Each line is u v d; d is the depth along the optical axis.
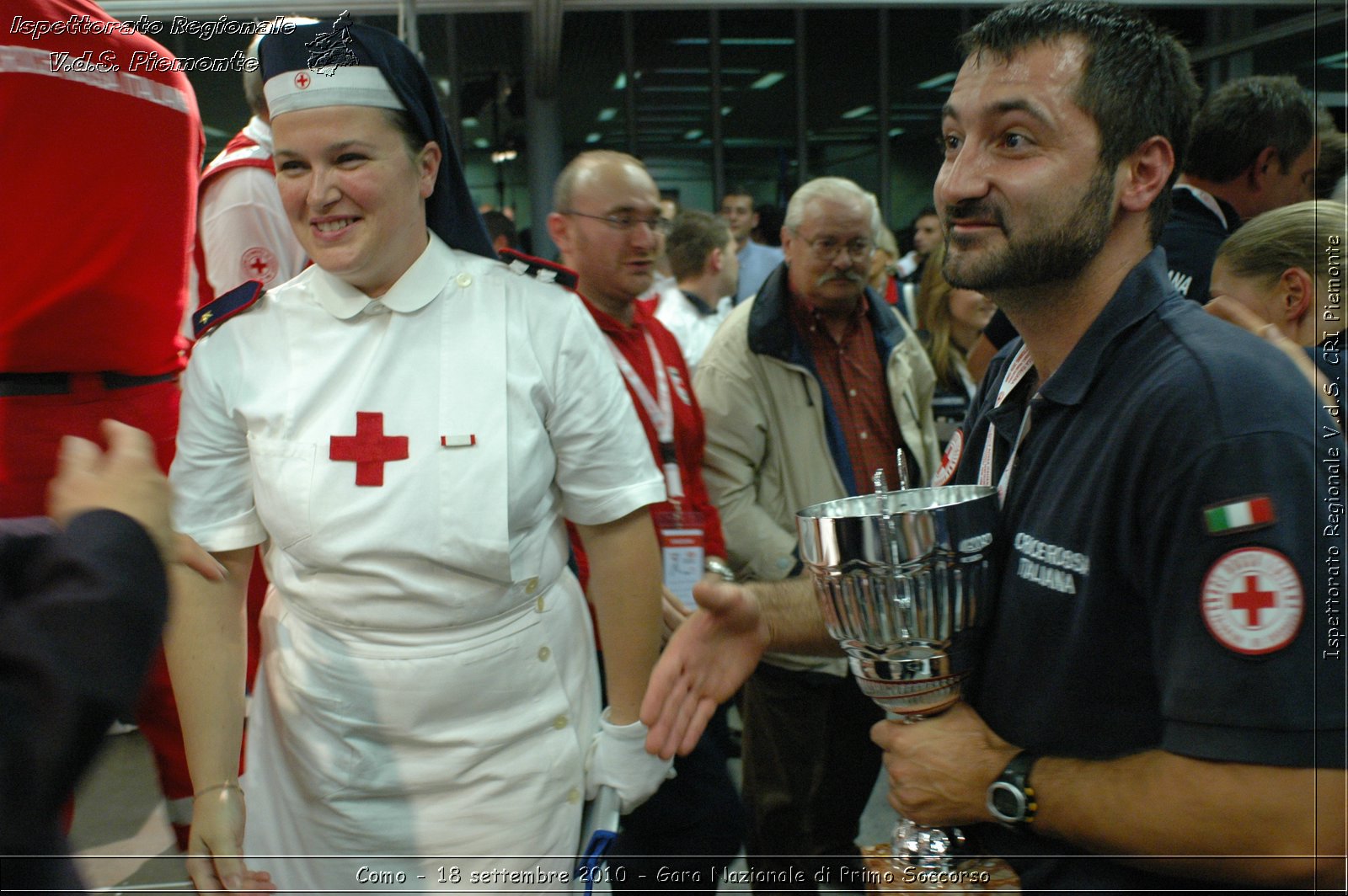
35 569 0.79
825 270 2.44
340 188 1.32
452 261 1.46
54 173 1.87
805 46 6.90
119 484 0.86
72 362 2.02
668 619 2.12
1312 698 0.89
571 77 6.82
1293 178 2.33
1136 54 1.05
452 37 5.26
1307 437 0.93
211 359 1.44
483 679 1.41
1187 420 0.96
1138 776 0.97
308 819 1.46
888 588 1.07
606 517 1.52
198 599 1.44
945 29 6.98
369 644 1.40
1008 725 1.11
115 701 0.76
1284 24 3.34
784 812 2.40
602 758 1.54
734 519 2.45
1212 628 0.92
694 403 2.47
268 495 1.38
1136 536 1.00
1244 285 1.56
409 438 1.36
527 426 1.41
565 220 2.37
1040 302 1.13
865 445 2.58
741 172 7.05
